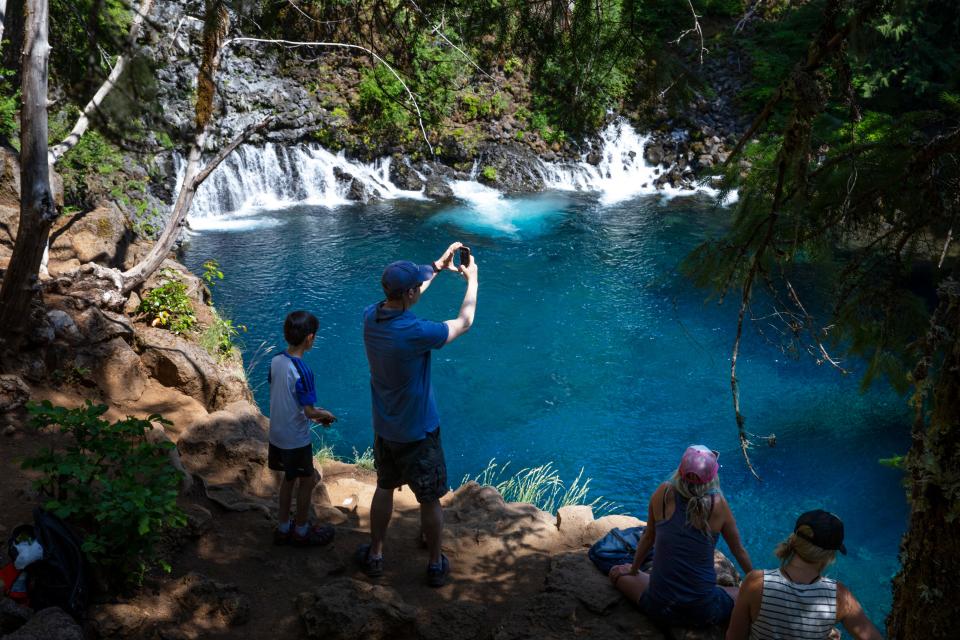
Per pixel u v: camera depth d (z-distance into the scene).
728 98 23.17
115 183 14.29
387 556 5.25
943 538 3.11
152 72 4.96
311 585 4.80
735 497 10.02
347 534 5.44
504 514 5.89
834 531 3.26
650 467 10.67
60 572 3.94
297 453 4.94
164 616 4.27
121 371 7.41
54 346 7.10
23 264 6.52
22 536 3.96
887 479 10.28
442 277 16.41
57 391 6.88
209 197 19.12
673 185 22.47
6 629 3.80
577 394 12.46
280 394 4.90
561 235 18.80
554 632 4.30
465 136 21.91
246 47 20.28
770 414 11.89
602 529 5.62
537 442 11.21
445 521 5.95
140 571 4.33
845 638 7.72
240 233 18.12
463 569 5.14
